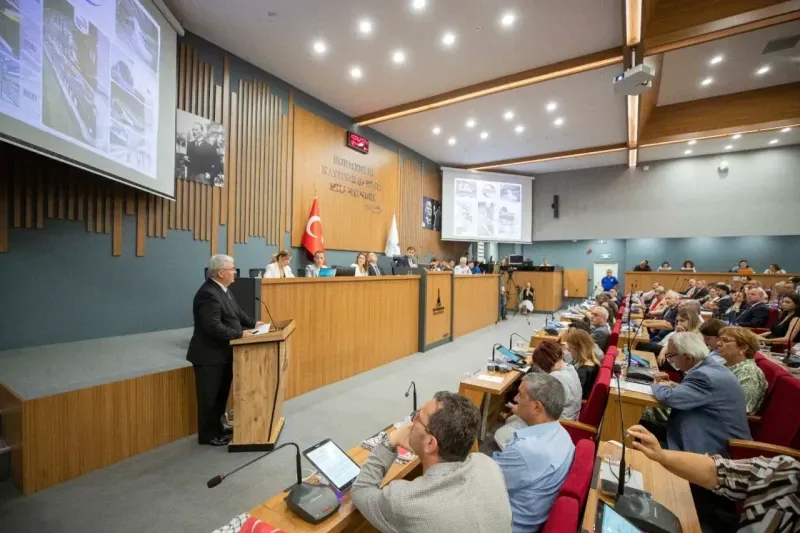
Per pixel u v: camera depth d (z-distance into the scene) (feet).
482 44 19.27
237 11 16.93
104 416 8.78
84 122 11.28
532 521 4.79
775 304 21.76
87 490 7.82
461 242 45.29
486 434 10.72
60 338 13.96
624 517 4.08
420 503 3.56
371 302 16.97
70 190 14.16
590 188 44.52
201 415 9.79
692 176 40.01
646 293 32.17
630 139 32.22
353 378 15.60
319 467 4.71
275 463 8.94
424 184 38.96
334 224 27.53
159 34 15.49
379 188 32.19
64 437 8.14
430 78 22.90
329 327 14.67
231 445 9.44
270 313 12.23
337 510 4.43
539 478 4.87
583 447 5.11
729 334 9.34
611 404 8.66
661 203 41.29
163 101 15.80
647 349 16.06
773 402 8.23
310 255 24.59
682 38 17.89
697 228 39.73
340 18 17.39
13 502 7.38
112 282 15.52
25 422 7.64
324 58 20.80
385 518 3.73
